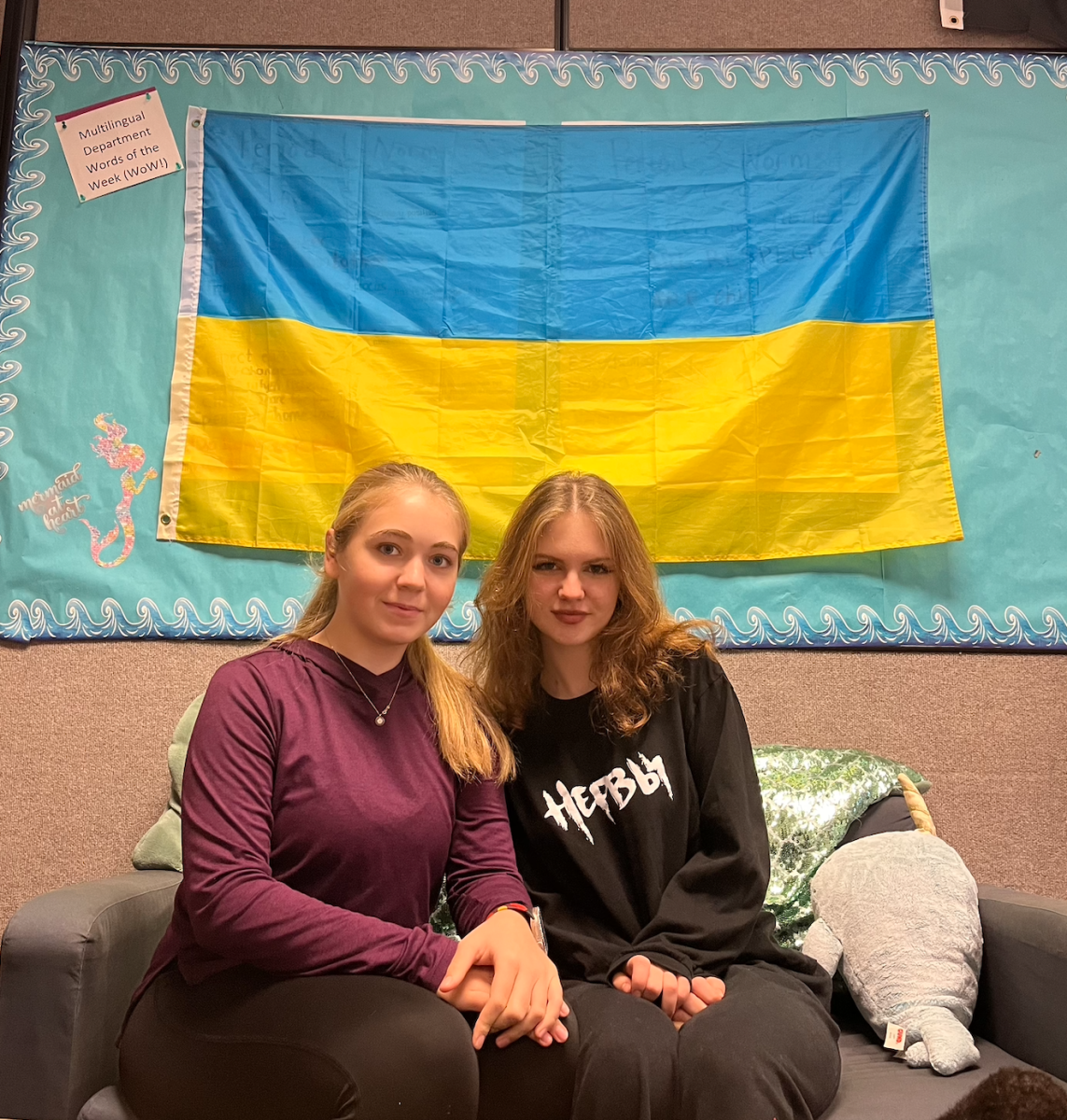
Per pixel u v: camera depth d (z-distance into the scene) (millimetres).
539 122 2057
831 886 1442
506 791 1353
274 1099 926
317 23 2111
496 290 1980
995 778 1892
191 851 1024
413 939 1022
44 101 2043
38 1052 1087
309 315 1948
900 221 2002
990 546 1936
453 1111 910
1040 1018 1231
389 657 1211
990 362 1987
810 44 2123
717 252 1995
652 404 1937
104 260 1986
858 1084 1137
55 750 1844
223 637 1879
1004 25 2137
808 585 1909
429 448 1910
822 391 1929
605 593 1341
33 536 1890
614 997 1088
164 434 1929
